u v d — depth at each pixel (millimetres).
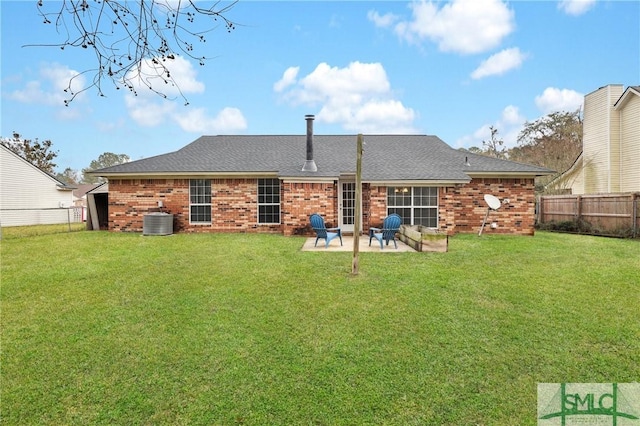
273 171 13523
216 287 6496
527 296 5918
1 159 21922
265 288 6430
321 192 13078
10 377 3654
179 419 3064
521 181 13898
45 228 18250
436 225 12977
